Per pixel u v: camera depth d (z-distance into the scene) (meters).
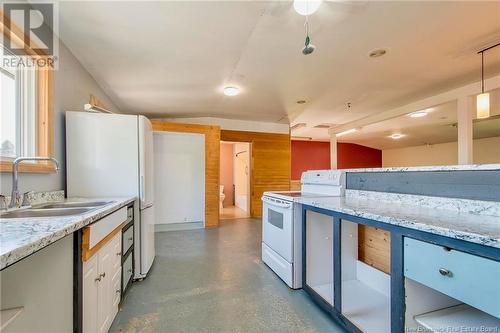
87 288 1.30
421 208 1.64
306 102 4.60
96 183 2.35
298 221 2.33
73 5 1.80
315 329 1.71
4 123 1.71
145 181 2.51
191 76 3.25
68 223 1.11
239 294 2.20
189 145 4.93
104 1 1.77
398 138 8.73
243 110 5.12
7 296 0.95
